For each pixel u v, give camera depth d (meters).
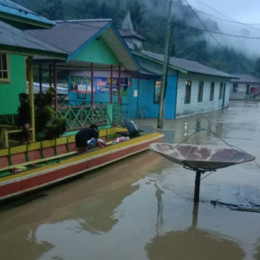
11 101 8.43
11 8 8.70
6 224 5.23
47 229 5.11
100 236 4.93
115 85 18.05
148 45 49.41
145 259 4.34
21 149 7.56
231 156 6.81
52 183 6.87
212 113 25.48
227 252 4.62
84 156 7.79
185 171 8.49
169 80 19.56
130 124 11.06
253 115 24.41
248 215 5.90
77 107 10.38
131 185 7.31
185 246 4.73
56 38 10.29
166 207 6.13
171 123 17.77
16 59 8.46
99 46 11.46
